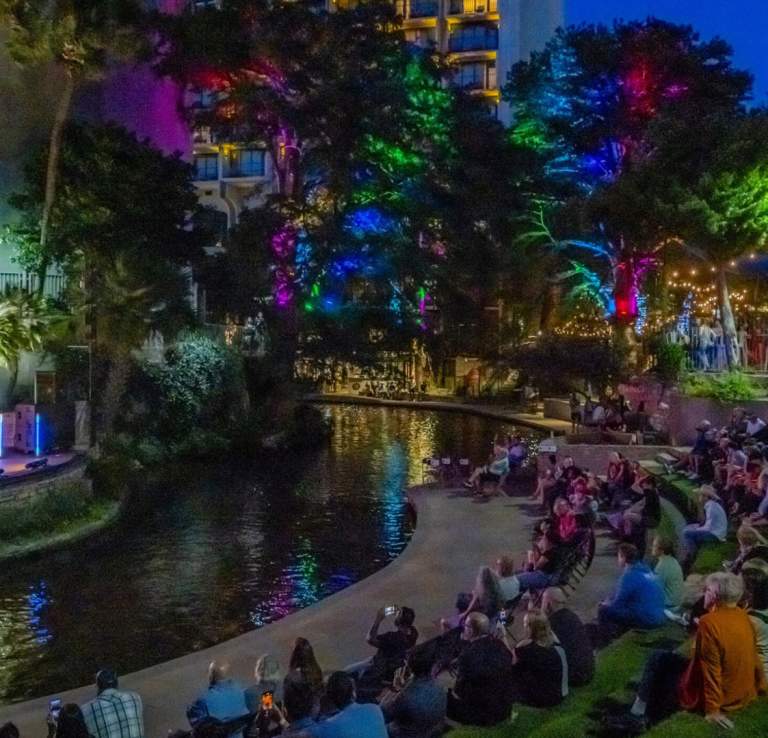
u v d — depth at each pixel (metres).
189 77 38.25
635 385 35.72
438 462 26.75
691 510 18.83
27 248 28.75
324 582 17.75
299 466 33.12
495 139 47.62
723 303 30.94
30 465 22.75
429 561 17.53
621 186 30.97
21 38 26.67
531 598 12.76
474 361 61.22
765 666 7.64
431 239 44.25
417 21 76.06
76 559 19.42
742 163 28.70
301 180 40.31
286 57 37.06
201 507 25.27
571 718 8.19
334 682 6.96
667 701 7.97
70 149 29.61
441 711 7.77
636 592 11.20
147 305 30.05
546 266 49.81
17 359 26.28
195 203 31.91
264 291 37.56
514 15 74.25
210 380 36.12
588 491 19.69
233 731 8.09
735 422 23.20
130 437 31.84
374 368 40.88
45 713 10.45
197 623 15.27
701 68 44.53
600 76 45.53
